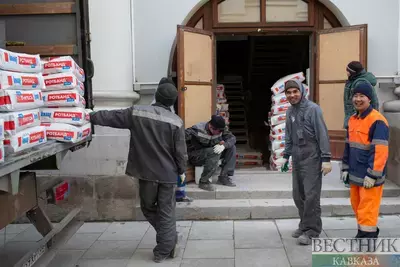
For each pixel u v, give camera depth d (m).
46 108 3.19
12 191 2.39
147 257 4.02
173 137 3.80
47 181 3.80
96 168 5.15
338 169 6.00
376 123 3.58
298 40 9.80
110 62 5.38
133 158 3.84
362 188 3.70
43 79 3.00
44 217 3.46
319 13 6.20
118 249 4.26
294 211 4.96
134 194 5.14
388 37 5.93
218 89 7.26
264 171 6.41
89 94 3.82
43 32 3.71
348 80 4.88
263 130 10.09
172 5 5.86
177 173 3.94
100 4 5.34
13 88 2.54
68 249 4.27
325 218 4.97
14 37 3.72
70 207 5.11
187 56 5.67
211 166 5.32
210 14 6.17
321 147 3.92
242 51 11.92
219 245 4.23
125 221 5.18
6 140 2.40
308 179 4.05
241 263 3.79
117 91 5.42
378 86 5.95
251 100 11.50
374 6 5.91
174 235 3.90
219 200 5.27
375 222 3.65
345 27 5.85
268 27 6.21
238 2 6.18
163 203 3.85
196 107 5.87
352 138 3.79
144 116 3.76
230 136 5.57
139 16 5.87
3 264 3.97
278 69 11.14
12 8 3.69
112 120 3.77
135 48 5.89
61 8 3.68
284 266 3.70
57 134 3.12
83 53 3.71
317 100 6.21
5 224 2.67
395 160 5.54
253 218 5.00
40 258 3.07
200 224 4.89
